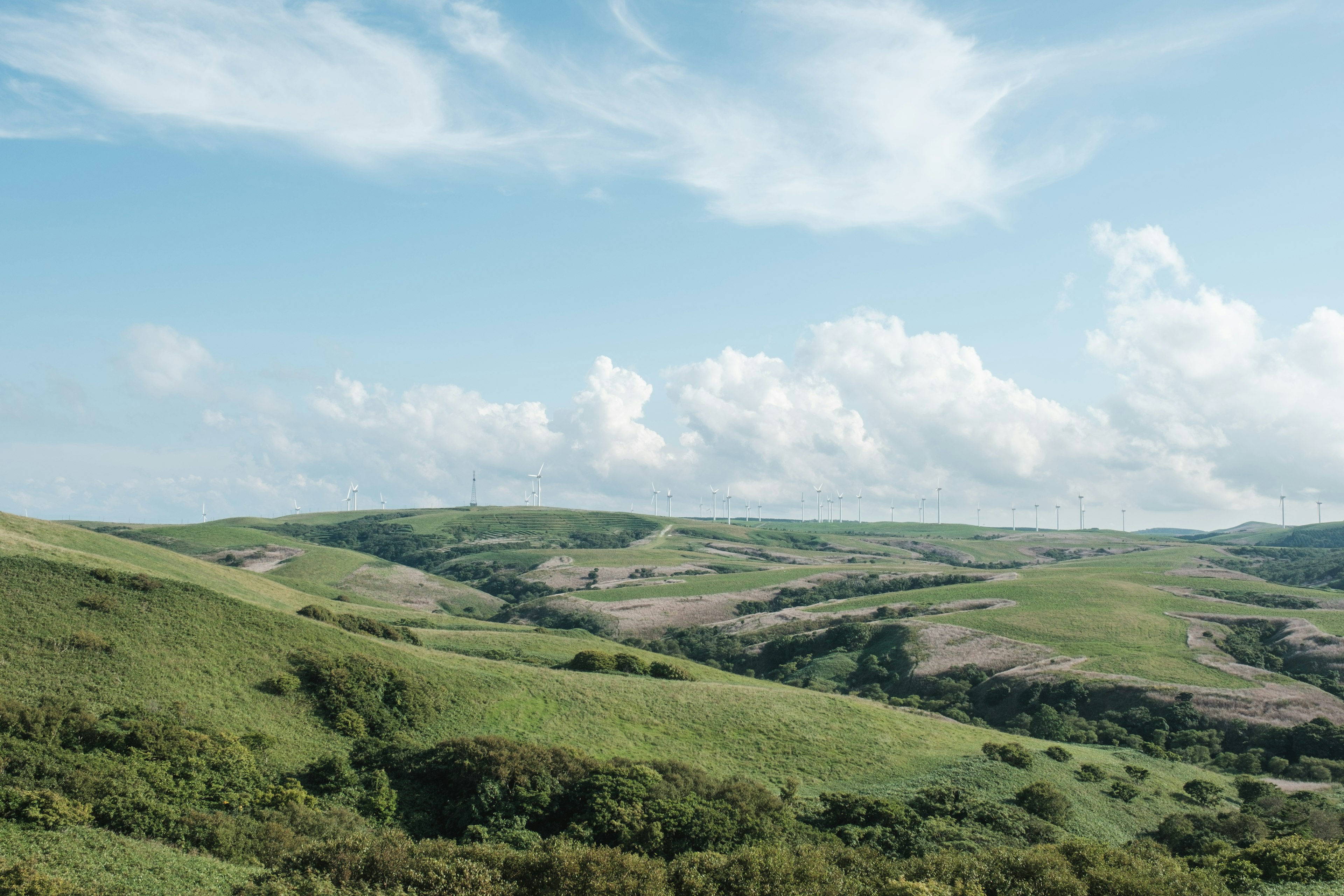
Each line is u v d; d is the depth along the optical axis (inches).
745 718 2405.3
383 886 971.9
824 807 1766.7
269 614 2298.2
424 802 1608.0
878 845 1576.0
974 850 1583.4
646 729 2217.0
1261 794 2341.3
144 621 1995.6
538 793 1587.1
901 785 2007.9
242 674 1934.1
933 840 1626.5
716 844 1457.9
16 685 1563.7
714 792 1676.9
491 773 1621.6
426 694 2118.6
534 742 1978.3
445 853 1044.5
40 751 1304.1
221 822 1254.9
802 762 2143.2
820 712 2556.6
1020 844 1676.9
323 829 1366.9
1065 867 1154.7
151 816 1210.0
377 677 2096.5
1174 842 1877.5
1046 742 2871.6
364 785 1626.5
